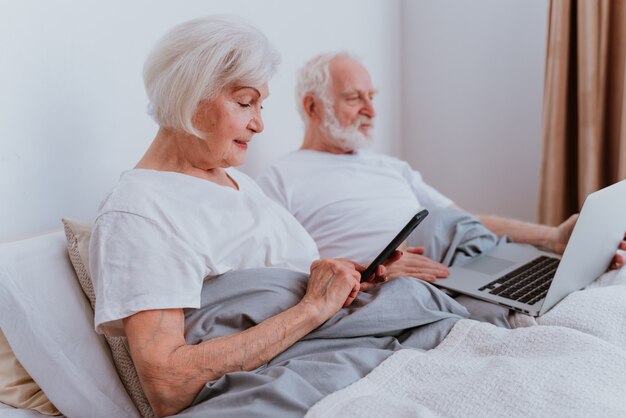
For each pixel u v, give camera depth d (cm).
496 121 245
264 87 114
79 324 105
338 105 174
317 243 163
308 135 184
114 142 145
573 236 106
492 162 250
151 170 110
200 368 90
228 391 89
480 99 247
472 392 82
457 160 260
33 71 125
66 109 133
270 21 188
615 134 202
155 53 109
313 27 207
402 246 156
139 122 151
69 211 136
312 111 180
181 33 108
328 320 104
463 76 249
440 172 266
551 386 80
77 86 134
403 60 264
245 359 92
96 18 137
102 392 103
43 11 125
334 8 216
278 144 200
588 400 77
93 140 140
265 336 94
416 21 256
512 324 113
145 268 93
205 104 108
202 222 109
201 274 100
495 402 80
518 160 243
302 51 204
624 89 189
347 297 104
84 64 136
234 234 112
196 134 108
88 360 103
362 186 171
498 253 152
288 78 200
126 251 94
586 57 194
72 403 101
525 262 144
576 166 214
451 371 89
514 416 77
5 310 100
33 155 127
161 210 101
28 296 102
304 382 87
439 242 150
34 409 102
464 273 136
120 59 144
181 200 108
